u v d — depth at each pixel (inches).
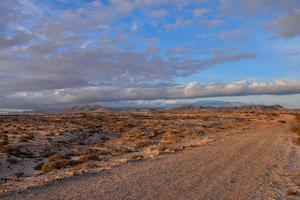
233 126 3129.9
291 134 1953.7
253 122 3973.9
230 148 1223.5
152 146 1496.1
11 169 906.1
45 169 848.3
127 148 1393.9
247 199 511.2
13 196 498.3
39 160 1074.1
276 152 1117.7
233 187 590.2
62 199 481.1
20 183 624.7
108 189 552.4
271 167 819.4
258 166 828.6
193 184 604.7
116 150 1299.2
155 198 497.0
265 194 549.3
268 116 6048.2
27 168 937.5
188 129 2628.0
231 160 919.7
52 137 1653.5
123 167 799.1
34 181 642.2
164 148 1263.5
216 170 759.7
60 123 2815.0
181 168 784.3
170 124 3238.2
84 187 566.9
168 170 754.2
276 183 640.4
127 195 511.5
